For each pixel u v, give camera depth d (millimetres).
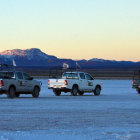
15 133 14391
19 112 22281
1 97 37438
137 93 45438
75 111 22875
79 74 41031
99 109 24203
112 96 39250
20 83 35594
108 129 15539
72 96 39500
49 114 21156
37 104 28203
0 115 20656
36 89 37375
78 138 13328
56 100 32688
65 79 39188
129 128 15797
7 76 35312
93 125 16703
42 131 14938
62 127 16062
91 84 41594
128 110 23562
